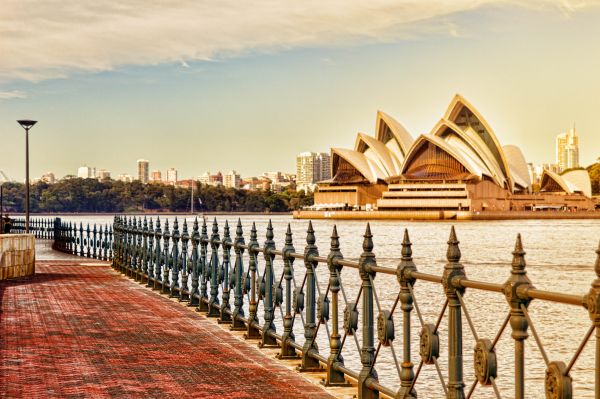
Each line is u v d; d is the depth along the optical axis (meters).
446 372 13.95
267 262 10.15
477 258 60.59
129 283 18.41
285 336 9.25
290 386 7.71
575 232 128.00
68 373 8.09
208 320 12.34
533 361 15.42
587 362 15.19
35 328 11.05
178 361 8.89
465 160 176.62
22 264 19.86
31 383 7.58
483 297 25.69
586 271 47.88
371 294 7.03
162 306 14.02
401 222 185.38
